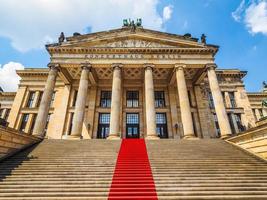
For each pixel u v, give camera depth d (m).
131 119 31.70
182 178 10.77
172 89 33.38
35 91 35.16
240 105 34.03
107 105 32.91
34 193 9.23
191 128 23.30
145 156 14.55
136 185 9.93
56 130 30.16
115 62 27.30
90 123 30.44
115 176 11.01
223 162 13.37
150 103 24.69
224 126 23.47
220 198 8.81
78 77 33.06
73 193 9.16
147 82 26.08
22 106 33.91
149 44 28.88
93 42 28.55
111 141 19.38
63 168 12.20
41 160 13.60
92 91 33.03
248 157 14.41
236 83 35.66
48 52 28.14
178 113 31.56
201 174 11.34
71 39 29.41
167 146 17.55
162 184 10.09
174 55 27.97
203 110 31.69
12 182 10.30
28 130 31.83
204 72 29.11
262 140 14.32
